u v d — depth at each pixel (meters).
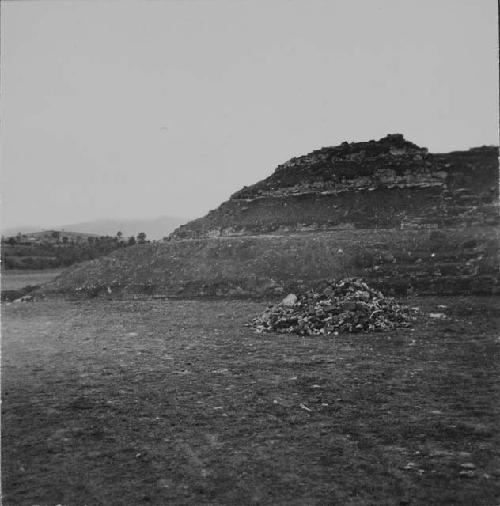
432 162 55.53
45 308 30.08
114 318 25.14
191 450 8.68
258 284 32.44
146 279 36.25
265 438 9.05
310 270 33.16
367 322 18.61
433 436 8.88
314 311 19.78
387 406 10.45
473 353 14.38
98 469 8.12
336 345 16.33
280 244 36.84
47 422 10.17
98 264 40.28
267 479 7.60
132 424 9.97
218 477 7.72
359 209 49.34
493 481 7.31
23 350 17.47
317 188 55.91
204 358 15.37
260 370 13.67
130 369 14.40
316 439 8.92
